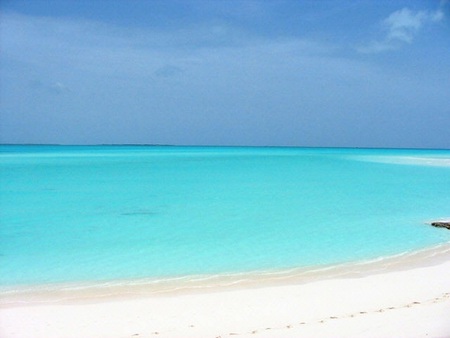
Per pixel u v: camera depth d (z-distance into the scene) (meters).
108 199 26.20
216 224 18.94
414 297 9.52
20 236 16.78
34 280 11.45
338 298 9.66
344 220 19.64
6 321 8.54
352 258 13.35
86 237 16.53
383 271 11.91
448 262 12.70
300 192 29.16
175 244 15.36
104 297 10.06
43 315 8.88
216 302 9.59
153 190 30.25
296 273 11.89
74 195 27.84
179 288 10.70
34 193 28.75
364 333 7.26
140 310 9.12
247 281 11.23
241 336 7.36
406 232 17.06
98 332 7.91
